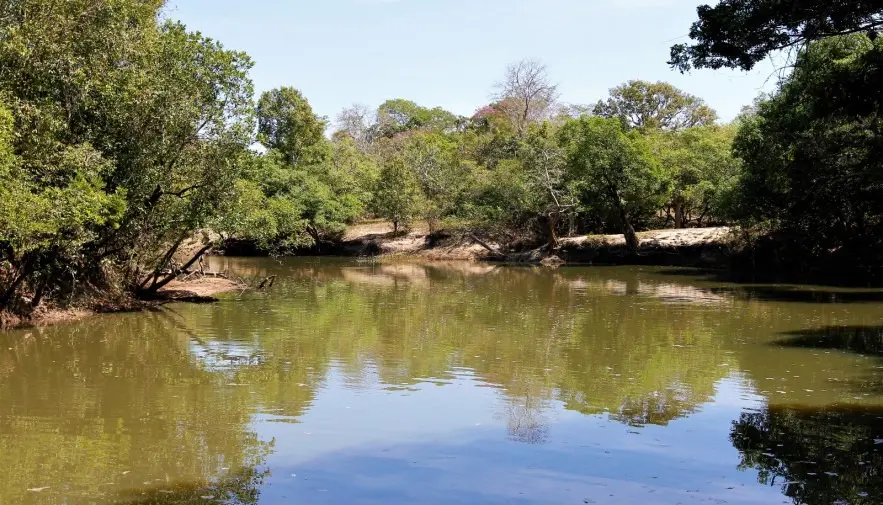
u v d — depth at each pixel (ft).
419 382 39.68
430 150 196.85
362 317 67.67
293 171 175.52
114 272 75.05
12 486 23.66
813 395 36.78
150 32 66.69
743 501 22.48
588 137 138.41
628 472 25.20
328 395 36.63
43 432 29.86
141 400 35.37
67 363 44.68
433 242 177.88
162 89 63.10
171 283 94.32
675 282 105.50
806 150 86.79
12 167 48.75
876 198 86.12
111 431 30.12
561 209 151.53
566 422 31.71
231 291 92.99
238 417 32.35
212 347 50.70
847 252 104.47
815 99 65.26
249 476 24.73
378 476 24.76
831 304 76.69
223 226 75.46
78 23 57.98
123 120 62.13
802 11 42.68
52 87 57.06
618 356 47.60
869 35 47.37
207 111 67.77
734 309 72.79
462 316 68.44
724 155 144.36
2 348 49.90
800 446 28.19
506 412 33.35
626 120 223.92
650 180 136.36
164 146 65.05
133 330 58.44
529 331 58.70
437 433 29.94
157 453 27.20
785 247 113.09
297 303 79.61
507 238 170.30
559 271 131.75
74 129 60.13
